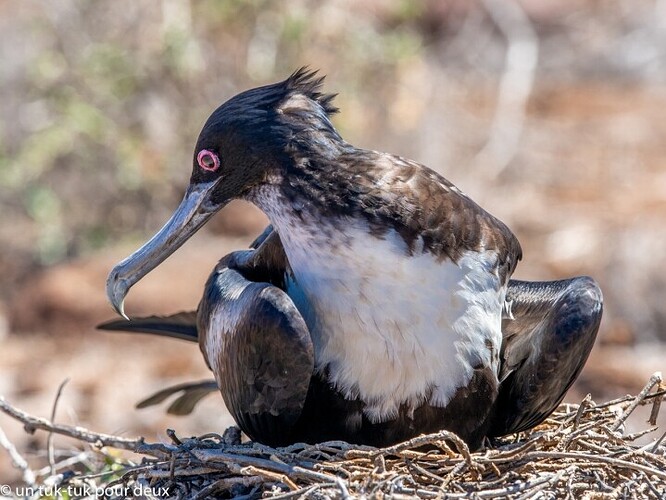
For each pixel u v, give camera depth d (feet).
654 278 56.80
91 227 64.80
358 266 25.81
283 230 26.73
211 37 65.26
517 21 90.84
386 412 26.53
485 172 70.03
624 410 28.89
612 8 96.02
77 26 66.23
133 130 65.26
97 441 28.73
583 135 76.74
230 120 27.30
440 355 26.11
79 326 56.85
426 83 75.15
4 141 66.03
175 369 53.06
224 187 27.68
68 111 63.52
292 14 64.54
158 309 54.85
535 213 64.49
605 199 66.85
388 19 72.84
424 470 25.64
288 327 25.52
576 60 89.51
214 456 26.50
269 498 24.73
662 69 88.58
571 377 27.43
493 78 85.20
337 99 64.39
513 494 25.20
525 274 58.08
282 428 27.02
